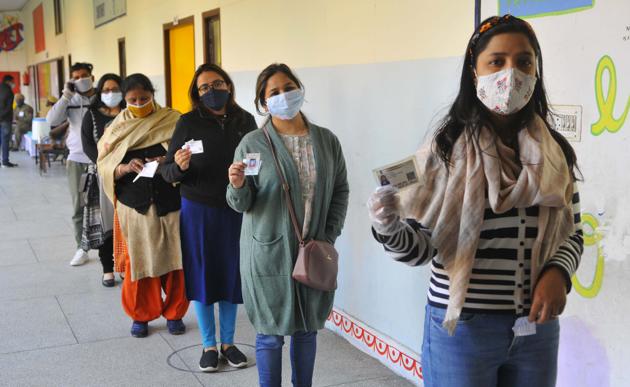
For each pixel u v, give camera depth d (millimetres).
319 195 3238
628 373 2547
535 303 1897
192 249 3947
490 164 1901
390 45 3918
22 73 28344
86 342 4617
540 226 1915
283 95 3201
